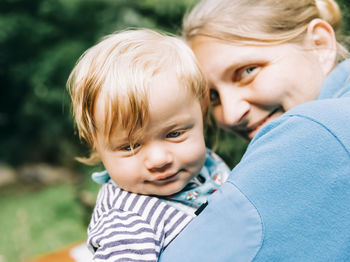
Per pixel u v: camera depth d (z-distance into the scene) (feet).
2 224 17.22
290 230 2.28
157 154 2.90
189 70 3.10
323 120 2.40
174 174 3.05
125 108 2.80
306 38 3.43
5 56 22.59
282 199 2.32
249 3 3.48
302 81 3.31
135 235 2.78
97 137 3.04
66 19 19.88
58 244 14.21
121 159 2.99
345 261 2.27
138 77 2.85
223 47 3.40
